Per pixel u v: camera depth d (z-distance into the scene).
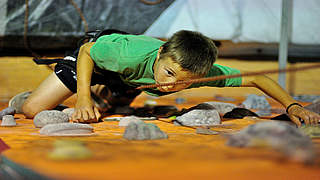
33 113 2.97
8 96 5.22
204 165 1.09
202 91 6.89
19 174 1.09
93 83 3.08
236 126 2.42
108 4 8.16
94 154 1.27
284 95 2.67
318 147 1.36
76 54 3.12
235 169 1.05
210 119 2.53
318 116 2.38
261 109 3.92
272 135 1.27
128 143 1.56
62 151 1.16
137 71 2.55
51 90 2.98
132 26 8.34
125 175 0.97
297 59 8.93
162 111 3.40
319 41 8.73
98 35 3.18
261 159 1.17
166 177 0.96
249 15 9.23
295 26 8.71
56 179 0.94
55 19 8.08
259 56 9.38
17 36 7.97
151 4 8.30
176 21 9.05
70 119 2.79
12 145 1.50
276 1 9.12
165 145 1.50
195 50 2.11
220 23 9.27
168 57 2.13
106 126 2.42
